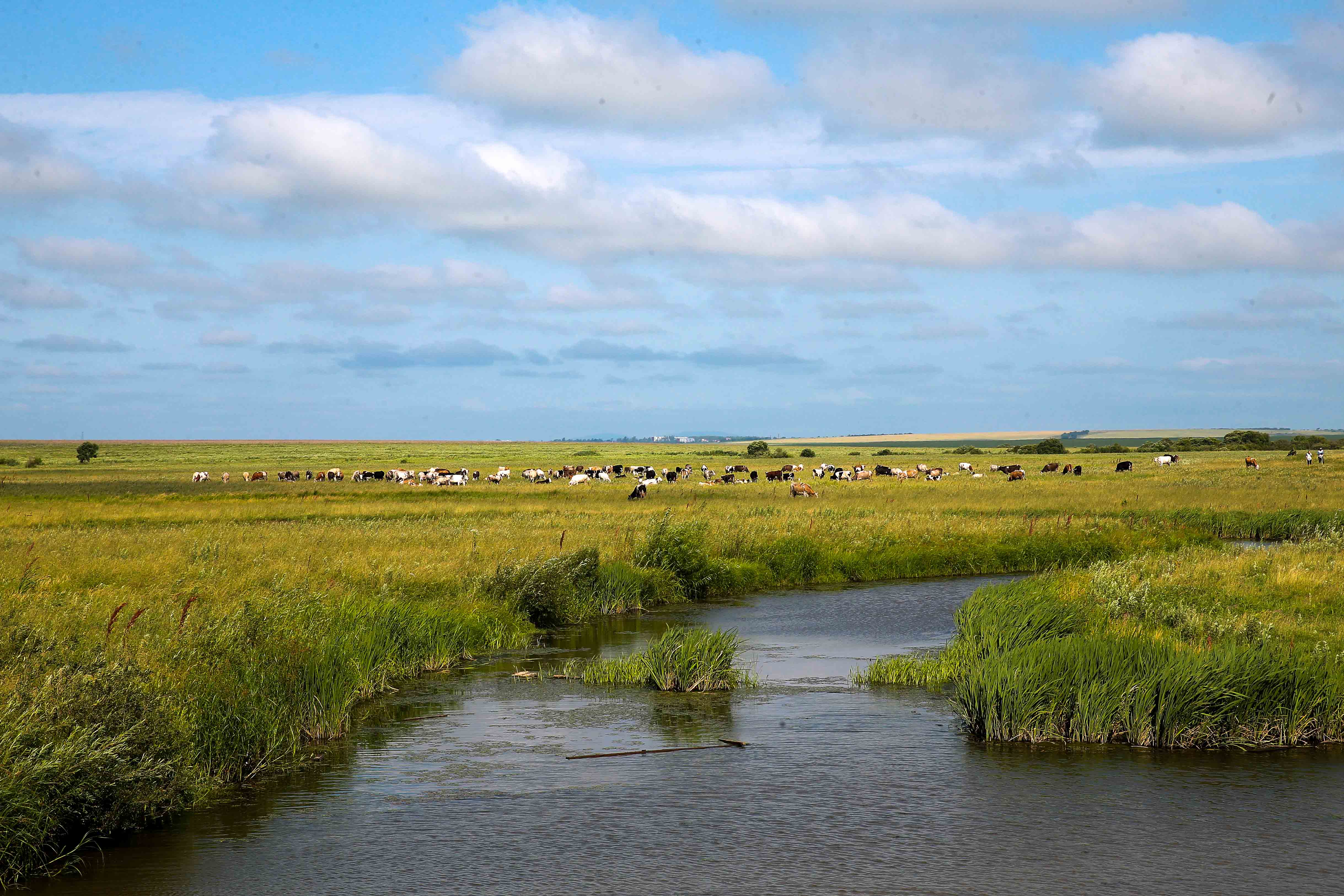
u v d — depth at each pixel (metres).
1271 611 17.17
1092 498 49.69
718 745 11.35
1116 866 7.62
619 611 23.22
